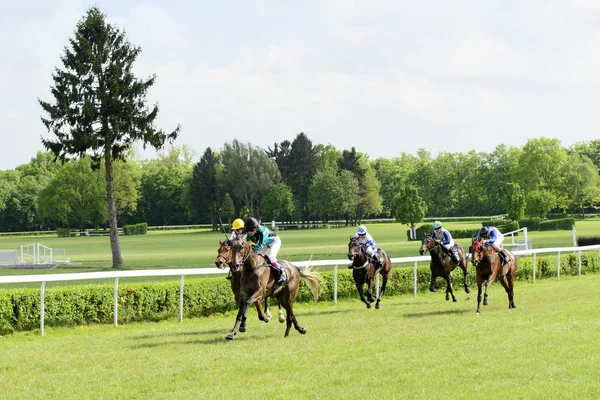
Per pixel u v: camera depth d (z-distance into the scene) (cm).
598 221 7294
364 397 634
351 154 9488
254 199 9619
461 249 1526
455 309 1318
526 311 1221
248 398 641
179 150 12838
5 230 10025
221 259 938
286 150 10362
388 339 939
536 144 7725
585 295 1462
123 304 1255
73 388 701
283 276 1006
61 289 1201
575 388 641
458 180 10525
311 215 10081
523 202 5862
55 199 8662
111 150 3162
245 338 1012
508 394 626
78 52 2998
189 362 814
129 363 825
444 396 628
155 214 10775
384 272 1427
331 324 1132
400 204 5219
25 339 1100
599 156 10112
